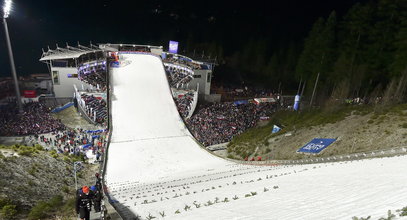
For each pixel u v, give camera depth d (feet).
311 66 245.24
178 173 115.55
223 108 227.81
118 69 223.71
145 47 281.13
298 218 24.56
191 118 204.85
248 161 126.21
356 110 142.10
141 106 187.52
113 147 145.38
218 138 178.19
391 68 189.57
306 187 43.14
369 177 43.73
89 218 35.37
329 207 27.43
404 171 45.09
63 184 80.48
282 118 184.75
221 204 39.52
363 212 23.08
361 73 200.64
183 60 260.42
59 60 221.66
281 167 96.58
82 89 223.30
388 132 104.27
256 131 172.35
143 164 130.62
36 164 84.17
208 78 252.21
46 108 204.95
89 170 111.04
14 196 58.85
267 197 39.52
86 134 166.81
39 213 51.60
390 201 25.03
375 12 211.20
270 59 330.13
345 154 97.86
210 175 96.22
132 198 62.13
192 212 36.65
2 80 272.31
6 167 71.72
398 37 184.24
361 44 213.87
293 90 308.81
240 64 345.31
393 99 151.53
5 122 174.81
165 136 163.32
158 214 39.50
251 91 293.84
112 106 182.19
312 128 137.69
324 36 230.48
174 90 227.40
